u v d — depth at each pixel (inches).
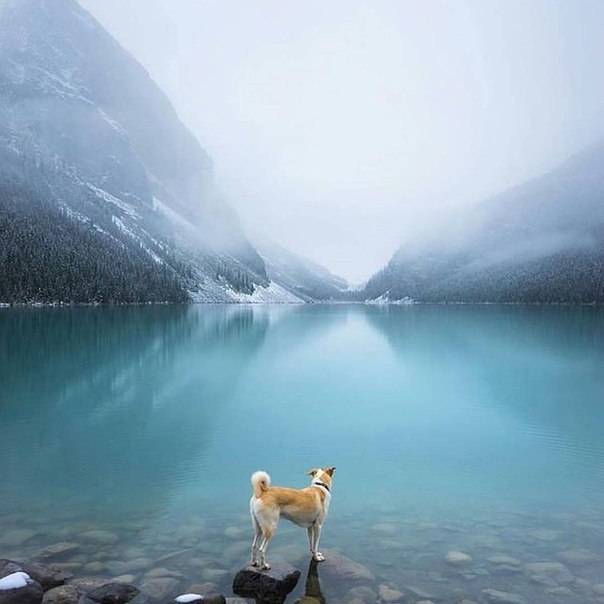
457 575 315.6
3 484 494.0
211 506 438.3
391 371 1391.5
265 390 1090.1
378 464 574.2
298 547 353.1
